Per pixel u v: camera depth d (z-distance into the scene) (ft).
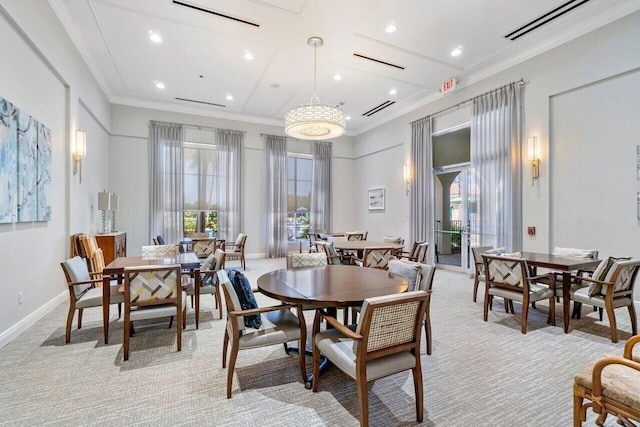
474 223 18.89
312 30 14.23
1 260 9.02
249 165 27.14
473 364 8.21
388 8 12.69
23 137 9.90
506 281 10.84
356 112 25.81
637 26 12.16
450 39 14.97
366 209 29.89
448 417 6.07
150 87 20.70
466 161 20.68
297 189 29.84
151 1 12.26
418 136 23.35
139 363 8.14
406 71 18.35
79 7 12.55
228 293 6.89
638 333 10.11
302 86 20.54
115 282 13.99
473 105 18.90
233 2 12.33
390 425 5.82
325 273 9.36
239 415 6.09
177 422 5.89
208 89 21.08
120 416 6.04
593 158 13.62
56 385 7.09
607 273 9.55
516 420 5.98
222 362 8.04
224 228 25.81
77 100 14.78
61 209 13.29
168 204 23.95
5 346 9.07
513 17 13.26
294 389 6.99
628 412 4.52
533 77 15.83
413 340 5.85
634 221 12.41
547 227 15.16
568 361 8.35
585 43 13.74
